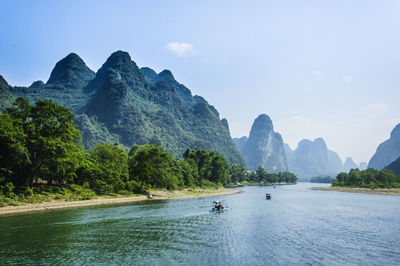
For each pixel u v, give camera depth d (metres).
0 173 55.03
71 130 64.44
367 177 174.38
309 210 64.94
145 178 94.69
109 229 38.56
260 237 36.25
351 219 51.84
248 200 90.06
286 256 28.55
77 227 39.09
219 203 61.38
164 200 81.88
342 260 27.72
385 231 41.09
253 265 25.66
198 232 38.28
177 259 26.78
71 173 67.50
